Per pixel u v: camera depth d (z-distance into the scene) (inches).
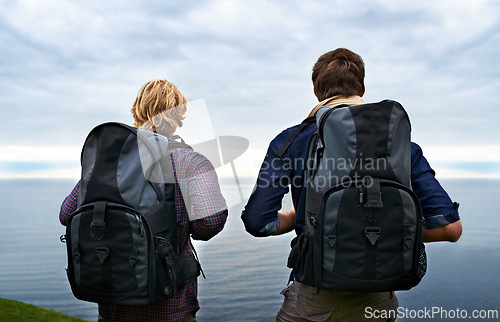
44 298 4685.0
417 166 72.9
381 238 66.2
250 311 3949.3
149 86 81.9
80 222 71.2
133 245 69.5
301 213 74.6
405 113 68.8
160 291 71.6
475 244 7322.8
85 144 75.1
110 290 70.7
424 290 4434.1
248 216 74.9
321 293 74.2
